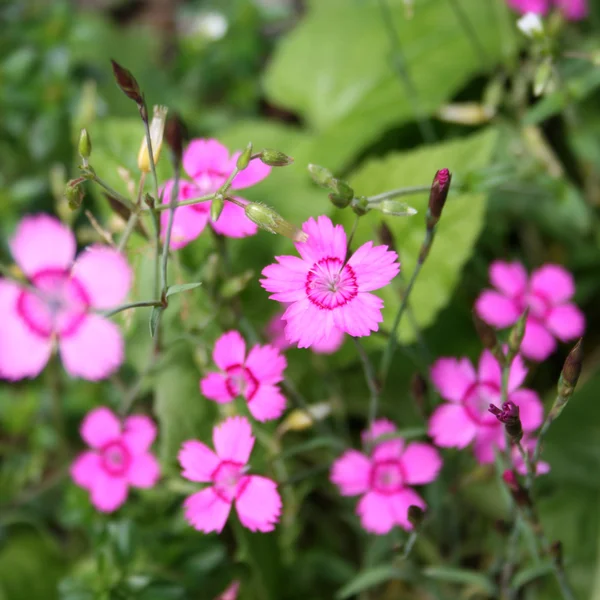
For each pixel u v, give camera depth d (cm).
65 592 34
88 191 40
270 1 52
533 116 36
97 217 41
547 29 34
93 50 47
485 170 33
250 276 32
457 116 37
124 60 47
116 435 34
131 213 31
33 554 37
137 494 36
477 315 30
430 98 41
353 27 43
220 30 46
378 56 42
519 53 41
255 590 35
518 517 32
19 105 41
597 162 38
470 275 39
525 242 41
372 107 41
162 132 30
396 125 41
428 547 35
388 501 32
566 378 29
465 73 41
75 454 39
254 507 30
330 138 40
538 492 36
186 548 34
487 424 32
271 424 33
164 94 46
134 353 35
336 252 29
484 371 32
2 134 42
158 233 30
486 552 36
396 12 43
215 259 32
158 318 30
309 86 43
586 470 36
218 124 45
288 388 32
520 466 32
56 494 39
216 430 31
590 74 35
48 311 32
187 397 34
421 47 42
